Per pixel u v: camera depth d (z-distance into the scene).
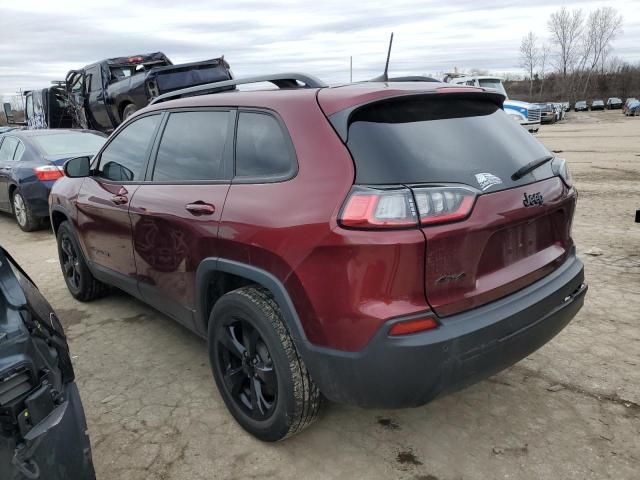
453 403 3.04
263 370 2.59
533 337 2.41
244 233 2.51
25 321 1.82
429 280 2.12
